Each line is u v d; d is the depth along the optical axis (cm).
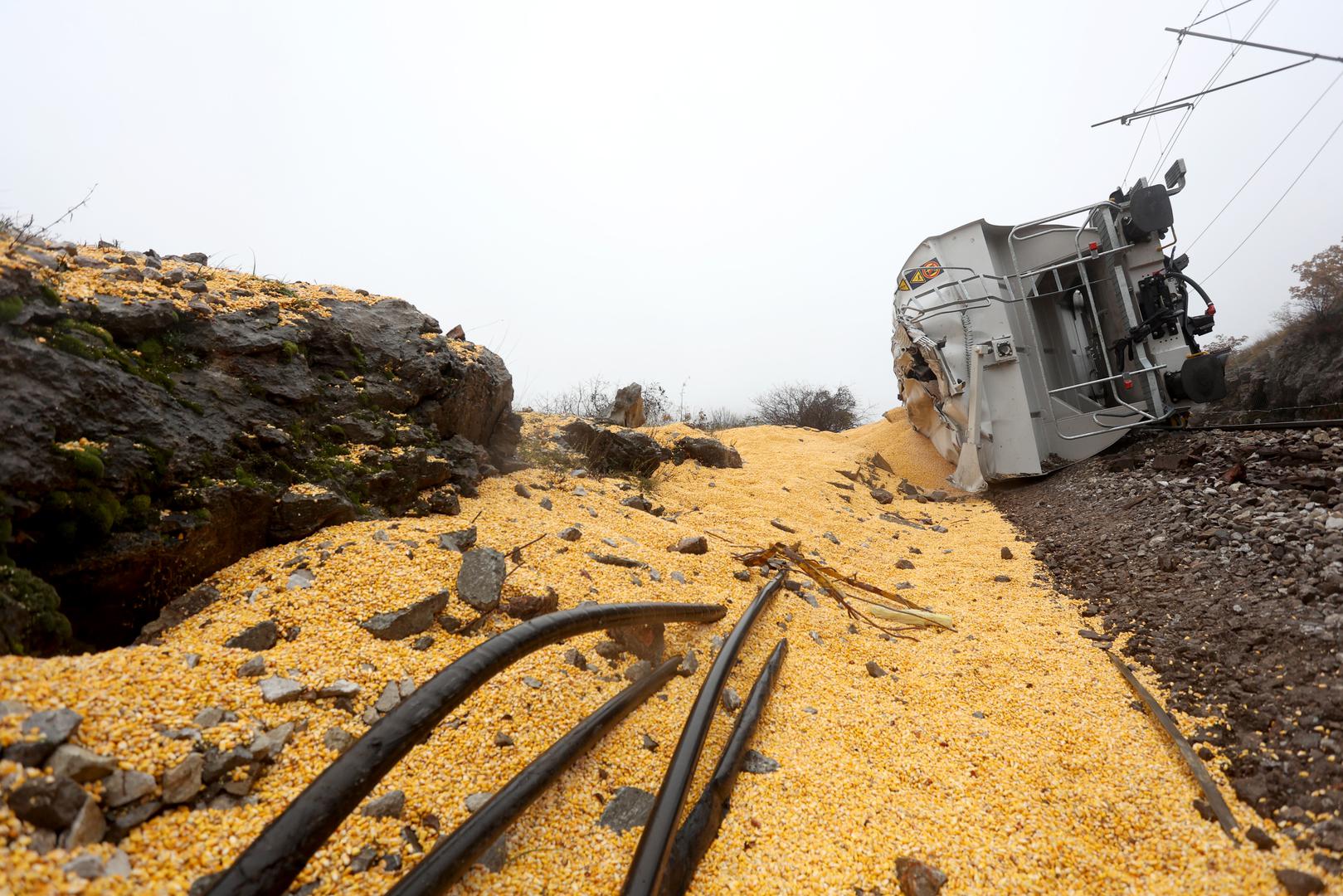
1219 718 393
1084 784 352
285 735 270
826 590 658
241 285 539
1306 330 2427
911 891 272
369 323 611
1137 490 880
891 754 382
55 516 314
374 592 387
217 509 393
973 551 851
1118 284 1122
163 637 333
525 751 310
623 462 1006
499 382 750
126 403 363
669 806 273
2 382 306
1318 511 605
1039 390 1192
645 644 443
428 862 211
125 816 211
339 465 502
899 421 1725
